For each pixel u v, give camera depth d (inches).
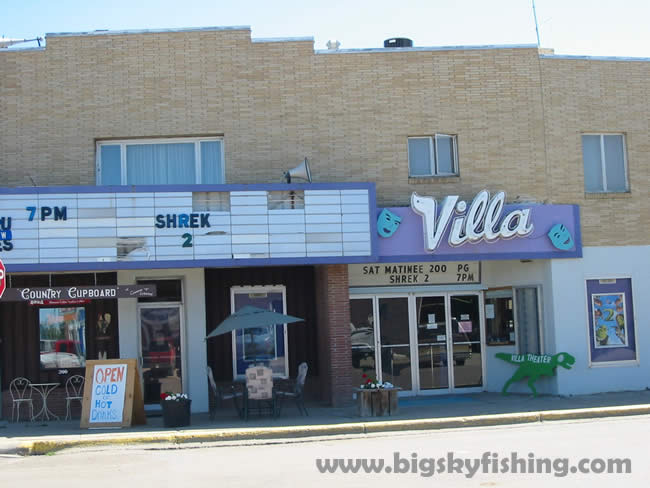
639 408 620.1
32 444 531.8
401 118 729.6
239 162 710.5
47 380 705.6
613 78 761.0
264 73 719.1
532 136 741.3
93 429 611.2
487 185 733.9
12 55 702.5
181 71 712.4
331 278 695.7
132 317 711.7
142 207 640.4
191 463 463.8
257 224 653.9
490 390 784.3
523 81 744.3
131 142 714.2
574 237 732.7
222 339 764.6
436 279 781.3
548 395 732.0
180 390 729.6
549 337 734.5
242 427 591.2
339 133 722.2
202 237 645.3
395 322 780.0
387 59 732.7
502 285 777.6
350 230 667.4
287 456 476.1
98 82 706.8
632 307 745.6
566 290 731.4
